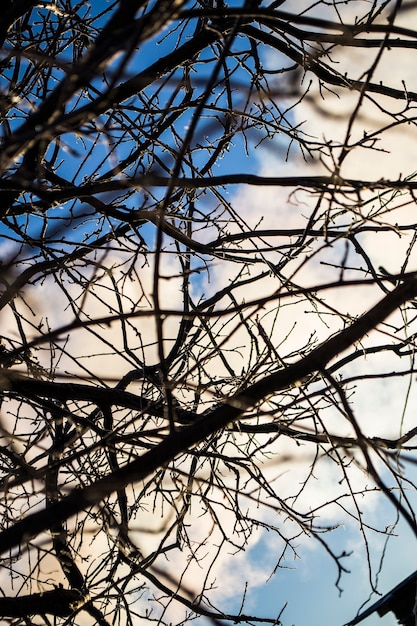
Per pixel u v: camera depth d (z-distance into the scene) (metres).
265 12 2.42
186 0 1.97
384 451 2.40
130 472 2.62
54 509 2.66
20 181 3.24
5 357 2.98
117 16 2.40
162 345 2.31
